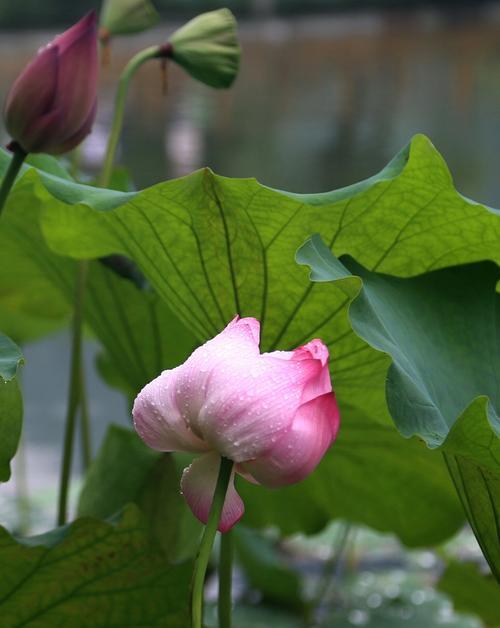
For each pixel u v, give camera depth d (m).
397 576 3.44
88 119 2.06
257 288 2.08
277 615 3.13
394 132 14.93
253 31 27.42
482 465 1.92
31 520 3.82
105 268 2.33
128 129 14.45
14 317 3.09
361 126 15.48
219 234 2.06
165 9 23.45
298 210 2.03
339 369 2.07
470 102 17.64
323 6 27.92
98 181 2.31
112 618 2.07
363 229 2.06
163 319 2.33
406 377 1.94
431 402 1.95
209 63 2.26
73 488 4.26
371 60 23.16
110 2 2.37
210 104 17.56
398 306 2.04
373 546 3.71
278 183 11.66
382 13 28.48
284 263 2.05
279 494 2.53
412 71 21.48
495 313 2.07
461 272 2.09
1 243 2.46
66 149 2.07
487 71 21.11
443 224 2.06
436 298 2.07
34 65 2.03
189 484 1.83
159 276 2.13
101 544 2.02
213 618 2.81
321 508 2.51
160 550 2.03
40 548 2.01
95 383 6.28
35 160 2.25
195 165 12.25
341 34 27.02
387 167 2.06
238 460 1.81
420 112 16.73
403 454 2.31
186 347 2.34
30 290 2.56
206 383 1.81
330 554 3.71
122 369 2.41
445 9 28.61
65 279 2.41
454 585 2.68
